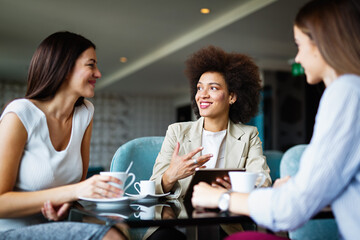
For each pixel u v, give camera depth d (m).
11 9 4.27
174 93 10.12
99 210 1.03
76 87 1.29
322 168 0.75
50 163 1.22
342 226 0.77
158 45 5.72
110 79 8.49
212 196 0.93
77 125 1.37
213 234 1.04
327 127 0.76
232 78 1.69
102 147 10.13
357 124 0.75
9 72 7.89
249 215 0.85
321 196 0.75
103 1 4.02
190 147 1.62
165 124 10.87
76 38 1.29
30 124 1.19
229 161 1.61
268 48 5.29
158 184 1.35
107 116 10.26
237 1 3.93
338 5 0.81
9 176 1.12
